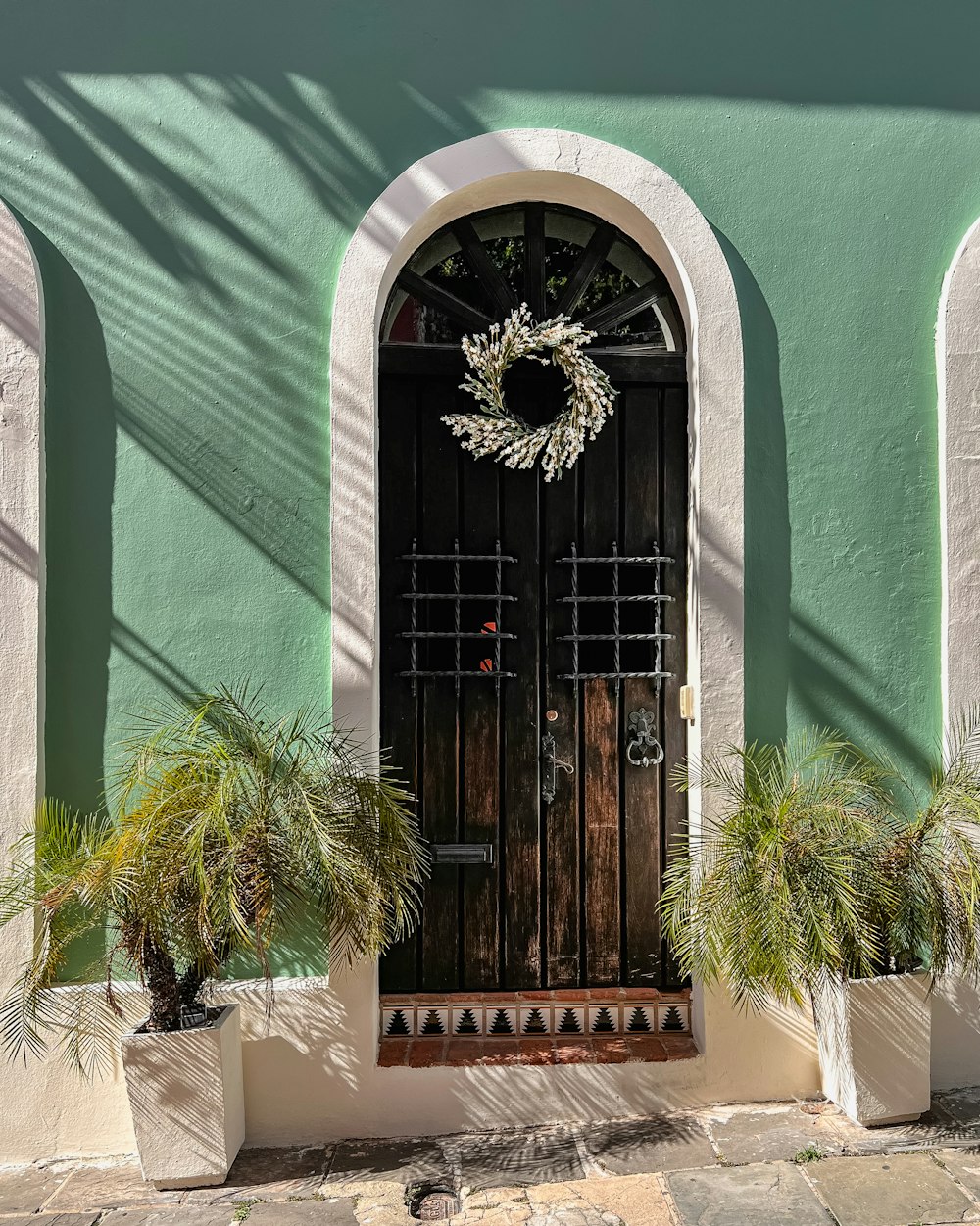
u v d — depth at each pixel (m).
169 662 3.19
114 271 3.18
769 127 3.37
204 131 3.20
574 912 3.47
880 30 3.41
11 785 3.08
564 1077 3.16
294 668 3.21
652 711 3.50
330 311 3.22
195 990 2.94
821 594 3.38
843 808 3.00
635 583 3.52
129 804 3.16
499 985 3.45
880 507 3.40
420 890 3.43
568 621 3.49
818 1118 3.11
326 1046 3.11
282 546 3.21
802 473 3.37
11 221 3.11
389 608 3.43
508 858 3.45
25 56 3.17
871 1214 2.60
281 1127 3.10
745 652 3.34
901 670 3.40
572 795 3.48
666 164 3.34
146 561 3.19
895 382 3.41
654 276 3.53
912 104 3.42
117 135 3.18
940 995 3.35
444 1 3.27
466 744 3.45
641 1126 3.11
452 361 3.41
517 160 3.23
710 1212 2.62
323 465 3.22
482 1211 2.66
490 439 3.37
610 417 3.50
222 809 2.62
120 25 3.19
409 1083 3.12
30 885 2.91
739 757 3.29
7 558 3.09
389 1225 2.61
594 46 3.32
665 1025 3.40
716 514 3.31
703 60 3.35
